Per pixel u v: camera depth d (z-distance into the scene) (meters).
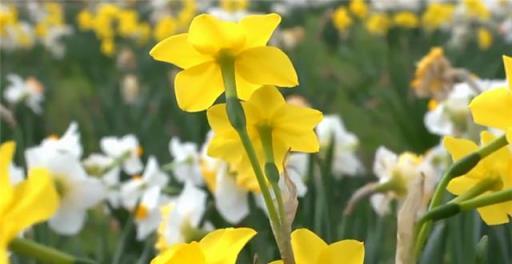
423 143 2.22
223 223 1.23
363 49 4.18
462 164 0.55
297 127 0.55
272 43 3.28
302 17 5.04
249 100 0.55
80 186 0.95
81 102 3.22
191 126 2.20
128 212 1.34
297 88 2.67
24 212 0.45
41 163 0.94
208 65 0.54
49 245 1.15
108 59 4.23
